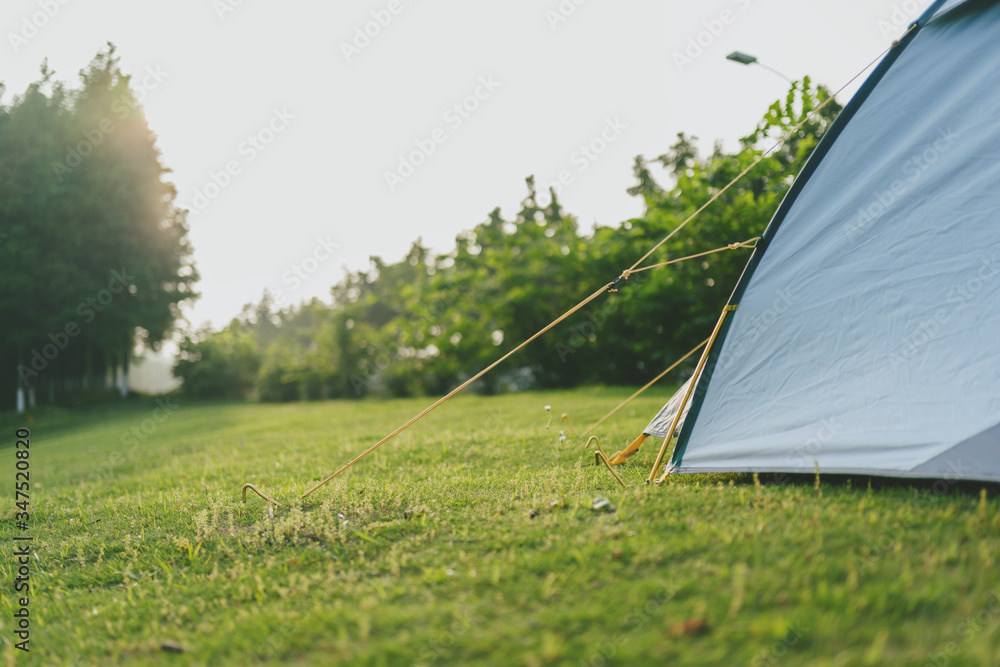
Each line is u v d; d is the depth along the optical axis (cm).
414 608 270
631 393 1438
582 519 366
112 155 2631
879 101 430
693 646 214
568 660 214
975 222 381
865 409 389
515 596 269
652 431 532
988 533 283
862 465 376
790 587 247
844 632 213
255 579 339
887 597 234
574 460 575
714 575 265
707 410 454
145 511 521
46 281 2377
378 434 945
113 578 383
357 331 2845
